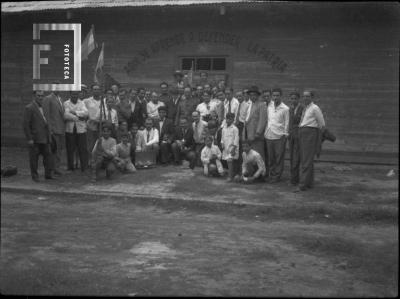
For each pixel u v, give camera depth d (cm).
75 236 602
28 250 531
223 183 913
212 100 1035
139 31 829
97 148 855
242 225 675
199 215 744
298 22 1035
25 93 1031
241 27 1092
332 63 966
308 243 559
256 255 512
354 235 600
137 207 792
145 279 416
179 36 981
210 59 1123
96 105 688
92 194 845
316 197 802
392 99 998
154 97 1002
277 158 904
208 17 1032
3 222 680
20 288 348
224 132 938
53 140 932
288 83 1091
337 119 1068
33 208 780
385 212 690
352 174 972
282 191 848
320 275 432
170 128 1044
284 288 388
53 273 412
